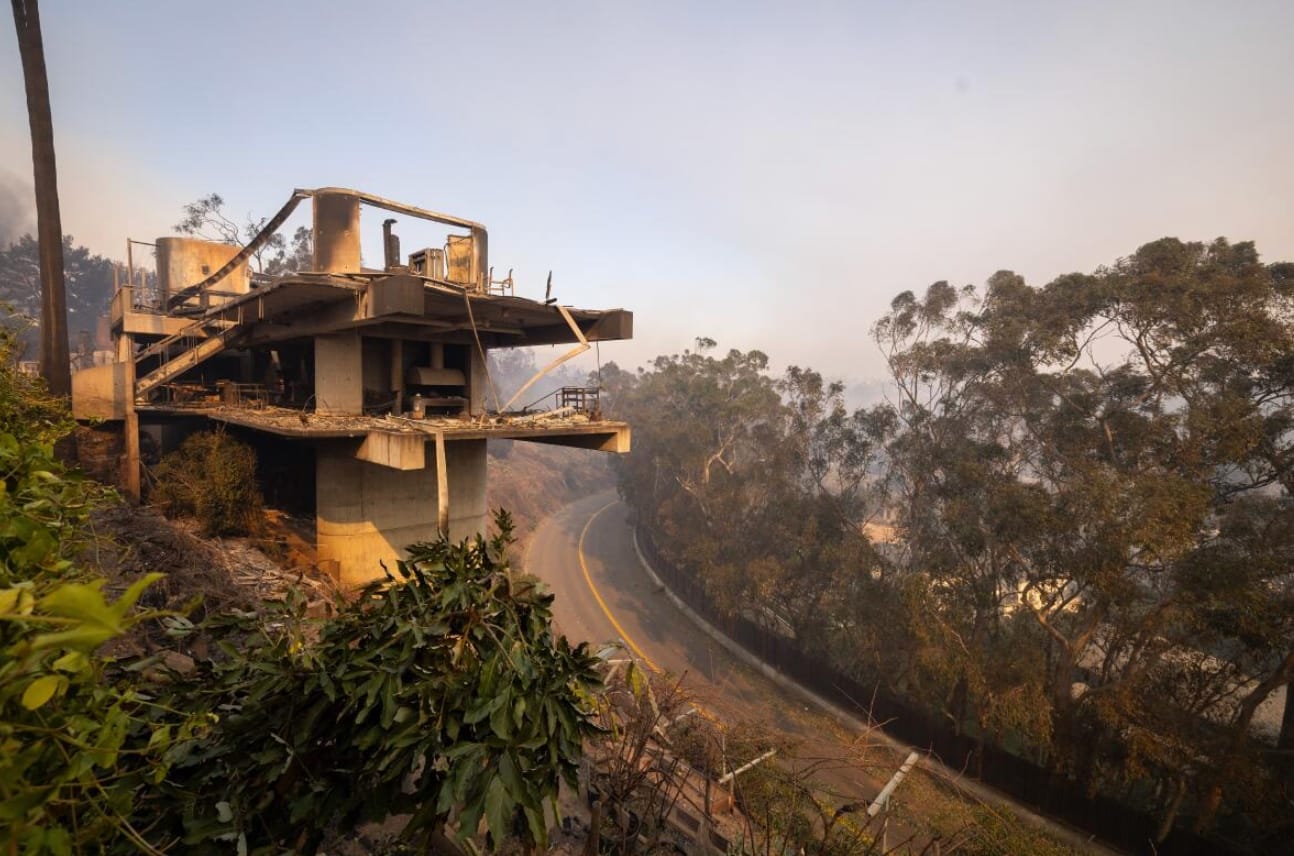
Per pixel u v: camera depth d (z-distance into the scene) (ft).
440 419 42.01
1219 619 42.19
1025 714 49.39
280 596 28.12
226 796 7.38
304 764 7.70
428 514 46.42
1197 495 42.73
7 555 4.93
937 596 59.26
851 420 86.12
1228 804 48.11
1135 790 58.59
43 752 4.13
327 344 43.39
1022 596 56.34
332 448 41.37
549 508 180.45
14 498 5.73
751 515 96.73
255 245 53.52
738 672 81.05
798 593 82.89
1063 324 58.80
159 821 6.80
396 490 44.39
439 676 7.41
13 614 3.15
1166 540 41.88
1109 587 45.29
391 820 12.32
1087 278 59.67
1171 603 45.29
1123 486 46.14
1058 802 52.47
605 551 139.64
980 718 55.16
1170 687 49.06
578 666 8.09
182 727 5.49
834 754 55.11
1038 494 51.37
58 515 6.40
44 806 4.12
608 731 8.46
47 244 45.78
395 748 6.93
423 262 43.55
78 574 5.69
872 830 28.94
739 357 111.96
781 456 90.07
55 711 4.31
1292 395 48.37
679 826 14.06
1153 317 52.70
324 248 42.60
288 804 7.81
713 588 89.25
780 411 97.55
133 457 48.21
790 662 79.71
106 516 31.68
